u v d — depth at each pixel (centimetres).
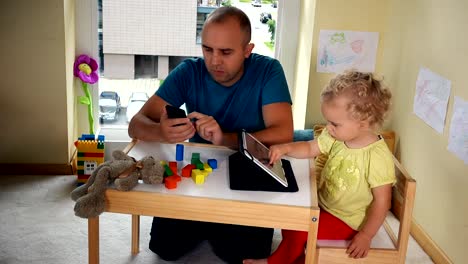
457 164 199
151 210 141
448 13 206
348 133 153
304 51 278
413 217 236
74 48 281
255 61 187
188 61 193
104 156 287
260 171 147
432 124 218
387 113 156
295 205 139
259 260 178
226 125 190
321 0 257
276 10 292
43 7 255
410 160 240
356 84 150
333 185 161
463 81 195
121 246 215
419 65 230
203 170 153
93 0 279
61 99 269
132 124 179
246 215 139
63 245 212
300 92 285
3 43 259
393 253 156
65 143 276
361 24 262
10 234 218
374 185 154
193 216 141
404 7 245
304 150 167
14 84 265
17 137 272
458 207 199
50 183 268
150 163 146
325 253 155
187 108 196
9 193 254
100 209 139
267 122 182
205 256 209
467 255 192
